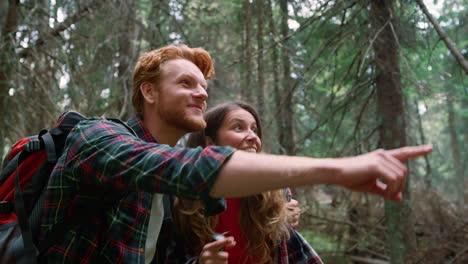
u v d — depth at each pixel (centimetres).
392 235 539
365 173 79
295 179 81
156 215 146
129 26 657
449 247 519
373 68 536
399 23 473
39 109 540
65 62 560
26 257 109
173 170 88
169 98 128
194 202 179
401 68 495
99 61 641
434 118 1239
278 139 681
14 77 525
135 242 122
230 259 188
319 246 688
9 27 584
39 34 550
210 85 767
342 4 475
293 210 209
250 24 680
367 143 571
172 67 130
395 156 82
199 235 180
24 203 115
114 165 96
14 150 128
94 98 589
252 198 188
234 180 83
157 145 97
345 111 547
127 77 618
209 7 713
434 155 952
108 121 114
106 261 118
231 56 780
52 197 112
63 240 112
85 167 102
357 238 691
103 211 119
